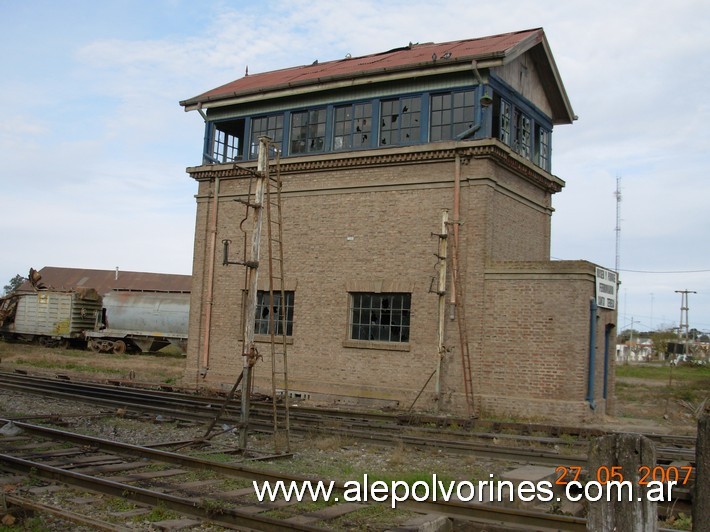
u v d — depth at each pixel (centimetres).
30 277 4525
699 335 10012
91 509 775
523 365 1745
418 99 1961
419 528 704
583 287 1717
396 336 1947
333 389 2005
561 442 1316
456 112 1902
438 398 1830
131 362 3369
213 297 2275
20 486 858
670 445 1384
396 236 1959
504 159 1888
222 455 1102
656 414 2044
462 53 1906
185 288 6931
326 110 2108
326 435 1318
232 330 2227
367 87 2034
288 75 2425
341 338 2016
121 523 725
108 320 3978
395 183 1967
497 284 1797
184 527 712
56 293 4122
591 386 1728
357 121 2056
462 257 1848
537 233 2153
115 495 815
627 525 501
